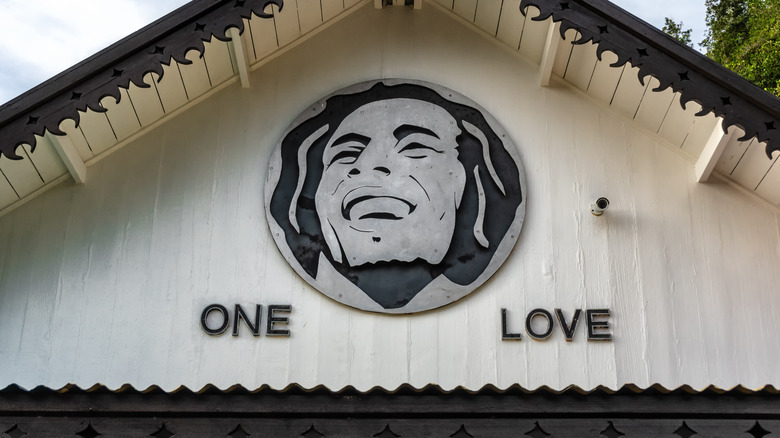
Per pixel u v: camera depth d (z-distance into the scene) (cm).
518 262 750
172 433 722
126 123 779
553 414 720
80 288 742
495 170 781
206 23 718
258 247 760
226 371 717
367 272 746
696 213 760
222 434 721
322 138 797
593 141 793
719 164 762
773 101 682
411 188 772
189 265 753
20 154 720
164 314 735
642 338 720
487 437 714
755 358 708
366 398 727
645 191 771
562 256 751
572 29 762
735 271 738
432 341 724
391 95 816
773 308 723
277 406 725
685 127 761
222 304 739
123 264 752
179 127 805
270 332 725
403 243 752
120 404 726
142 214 770
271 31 805
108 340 726
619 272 743
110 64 704
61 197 773
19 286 741
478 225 757
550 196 774
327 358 720
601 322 725
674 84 699
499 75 827
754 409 713
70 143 752
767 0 1745
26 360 718
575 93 816
